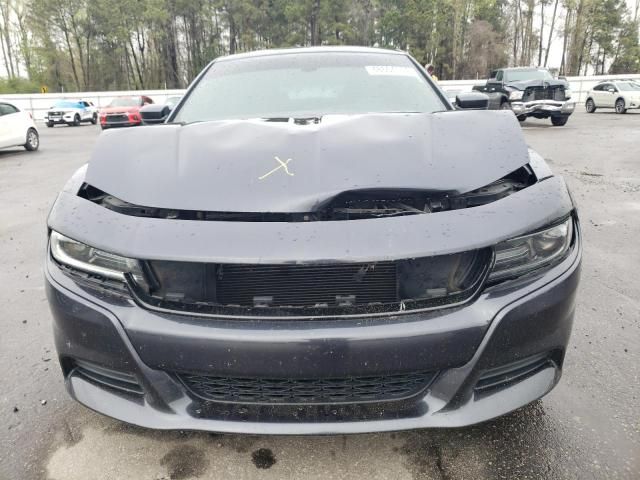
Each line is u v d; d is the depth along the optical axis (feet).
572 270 5.46
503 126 6.51
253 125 6.79
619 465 5.93
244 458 6.14
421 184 5.47
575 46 178.60
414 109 8.56
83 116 90.84
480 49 177.06
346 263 4.79
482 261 5.10
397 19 168.25
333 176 5.53
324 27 169.78
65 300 5.38
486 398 5.26
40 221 18.83
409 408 5.15
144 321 5.01
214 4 176.24
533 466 5.94
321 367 4.82
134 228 5.23
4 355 8.79
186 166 5.87
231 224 5.10
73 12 163.94
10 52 180.34
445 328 4.86
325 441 6.40
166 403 5.20
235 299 5.11
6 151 45.57
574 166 28.14
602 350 8.59
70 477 5.93
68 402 7.35
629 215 17.61
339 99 8.78
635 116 67.72
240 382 5.14
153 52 190.80
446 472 5.88
